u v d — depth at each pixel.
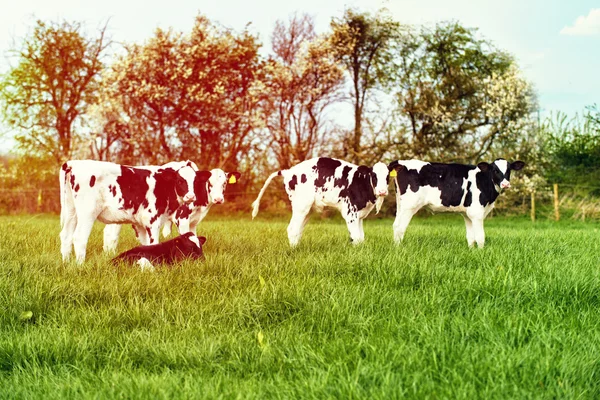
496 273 6.64
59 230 12.82
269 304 5.61
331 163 10.12
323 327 5.16
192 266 7.18
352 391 3.66
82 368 4.42
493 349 4.42
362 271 6.89
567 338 4.68
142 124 25.97
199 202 9.66
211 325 5.19
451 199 9.88
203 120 25.72
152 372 4.39
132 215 8.49
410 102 24.34
